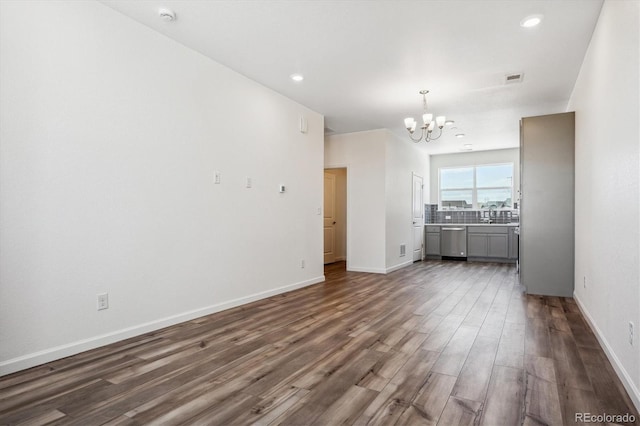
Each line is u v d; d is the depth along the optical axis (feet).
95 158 8.54
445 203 29.27
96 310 8.53
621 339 6.89
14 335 7.20
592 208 9.99
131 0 8.56
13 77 7.20
